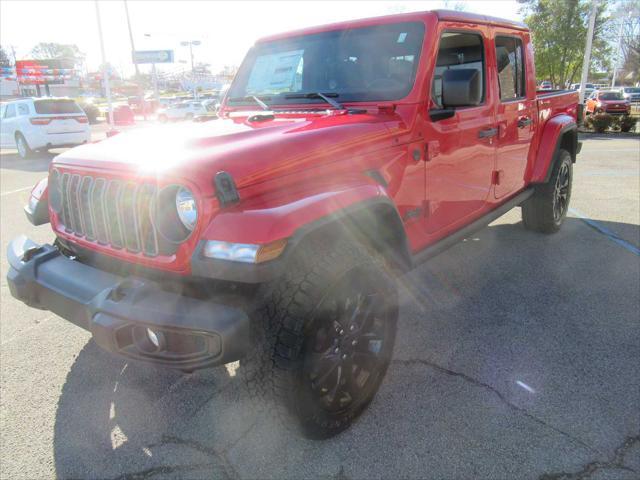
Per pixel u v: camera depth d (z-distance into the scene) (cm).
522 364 295
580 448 227
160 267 212
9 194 870
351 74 318
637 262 454
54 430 251
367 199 232
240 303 213
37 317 377
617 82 5453
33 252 256
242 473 220
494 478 212
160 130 284
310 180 230
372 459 225
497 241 521
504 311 363
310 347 207
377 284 239
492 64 360
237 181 204
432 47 296
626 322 343
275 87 354
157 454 233
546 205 507
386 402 262
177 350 199
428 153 295
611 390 268
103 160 238
